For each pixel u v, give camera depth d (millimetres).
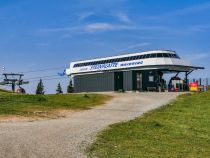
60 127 21797
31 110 30000
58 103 34750
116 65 65312
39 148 15719
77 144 16875
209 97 39750
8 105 31672
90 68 69625
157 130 22078
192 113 29500
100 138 18594
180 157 15617
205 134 22016
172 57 62562
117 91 62312
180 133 21703
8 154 14422
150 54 62312
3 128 21266
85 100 38156
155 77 61312
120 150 16281
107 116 28312
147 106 34781
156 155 15695
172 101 38031
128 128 22062
